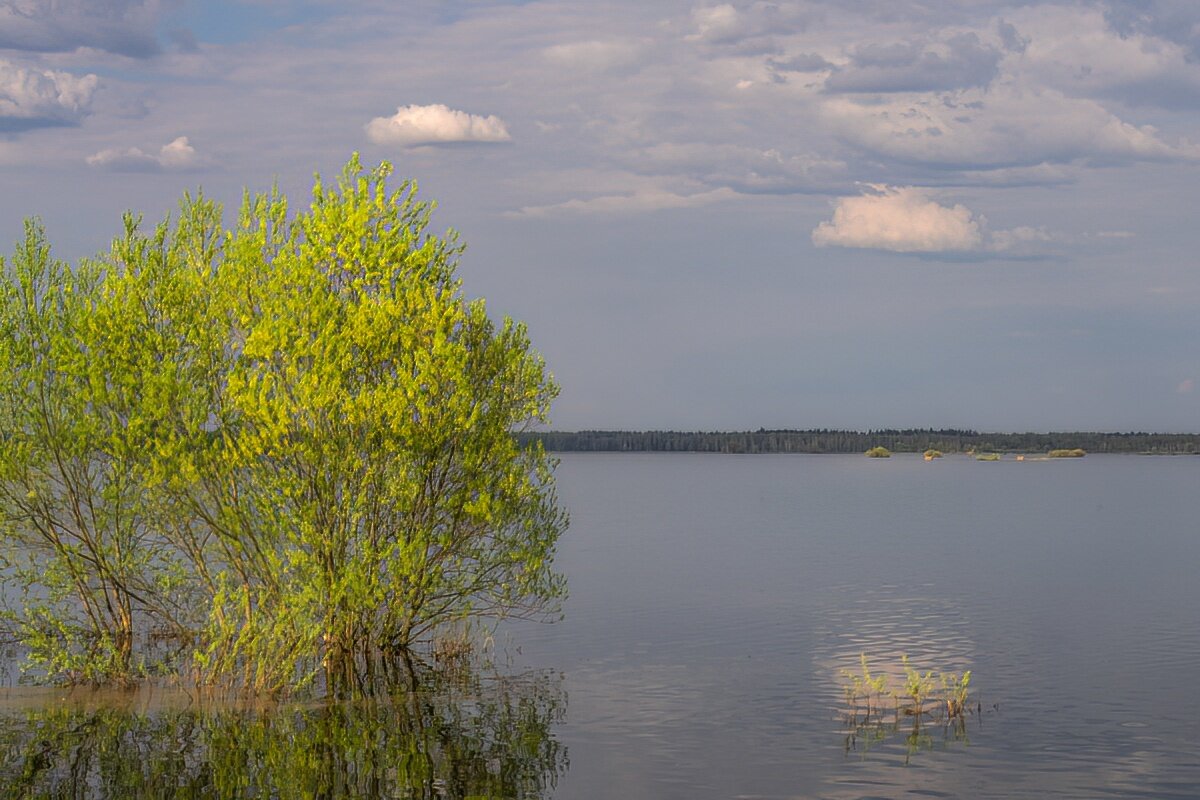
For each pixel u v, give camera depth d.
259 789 18.02
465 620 30.06
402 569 25.16
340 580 24.52
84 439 24.28
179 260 25.30
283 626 23.75
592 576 45.00
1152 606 36.66
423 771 19.00
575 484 140.12
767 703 23.70
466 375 26.02
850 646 29.98
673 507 91.19
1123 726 21.77
